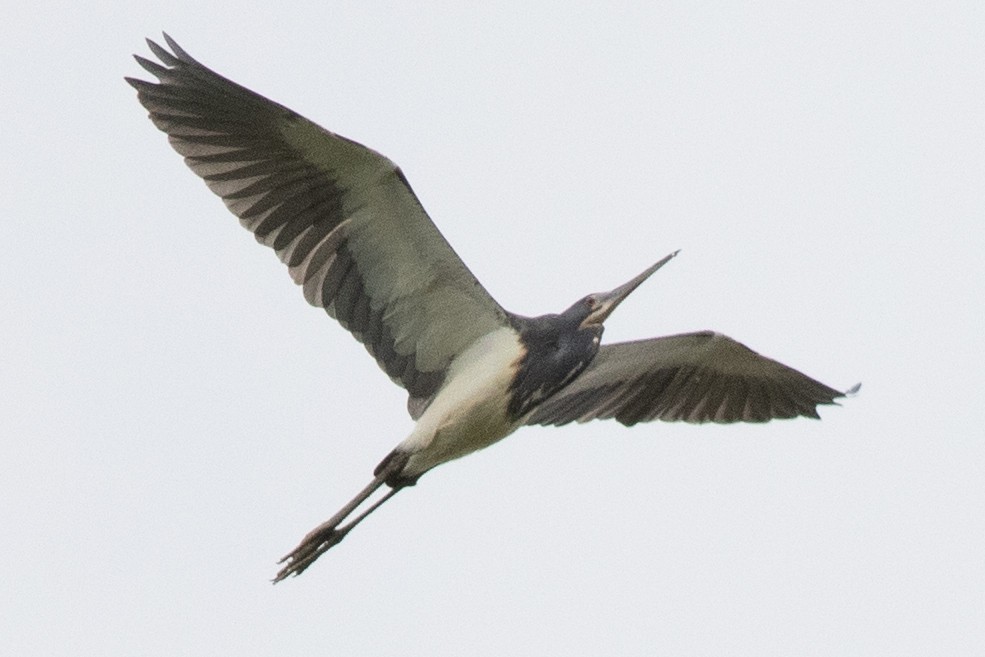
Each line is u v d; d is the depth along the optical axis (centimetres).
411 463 1530
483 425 1537
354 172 1435
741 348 1752
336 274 1495
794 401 1833
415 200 1442
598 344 1580
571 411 1750
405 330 1530
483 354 1534
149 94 1433
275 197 1466
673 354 1758
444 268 1495
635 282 1608
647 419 1798
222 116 1441
